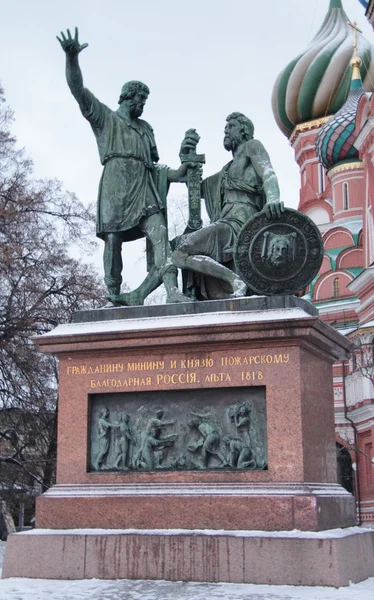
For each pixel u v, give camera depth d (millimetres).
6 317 22672
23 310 22422
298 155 52438
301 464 8062
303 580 7352
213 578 7602
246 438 8352
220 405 8531
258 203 10227
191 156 10570
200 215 10438
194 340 8531
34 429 22078
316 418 8648
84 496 8469
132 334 8703
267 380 8320
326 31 53781
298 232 8898
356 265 43875
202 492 8117
